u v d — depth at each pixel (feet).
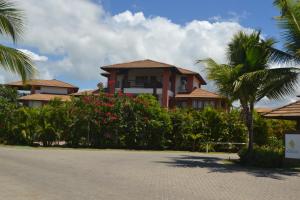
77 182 39.06
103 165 54.95
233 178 46.60
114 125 96.02
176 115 100.22
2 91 172.76
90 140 95.86
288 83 60.85
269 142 102.47
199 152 95.09
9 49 36.24
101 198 31.58
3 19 37.09
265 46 63.31
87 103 95.96
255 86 64.18
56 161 57.98
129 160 63.98
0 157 61.46
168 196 33.65
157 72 166.40
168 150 98.02
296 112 66.54
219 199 33.47
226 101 71.92
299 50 56.49
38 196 31.48
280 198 34.99
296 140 62.08
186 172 50.90
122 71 168.04
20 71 36.99
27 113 96.58
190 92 169.07
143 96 99.86
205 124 100.63
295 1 57.31
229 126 100.89
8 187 35.12
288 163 62.44
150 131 96.94
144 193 34.60
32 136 95.86
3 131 97.35
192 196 34.19
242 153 67.41
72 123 94.84
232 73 63.93
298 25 57.77
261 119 102.73
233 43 69.67
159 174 47.91
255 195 35.99
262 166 61.16
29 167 49.75
